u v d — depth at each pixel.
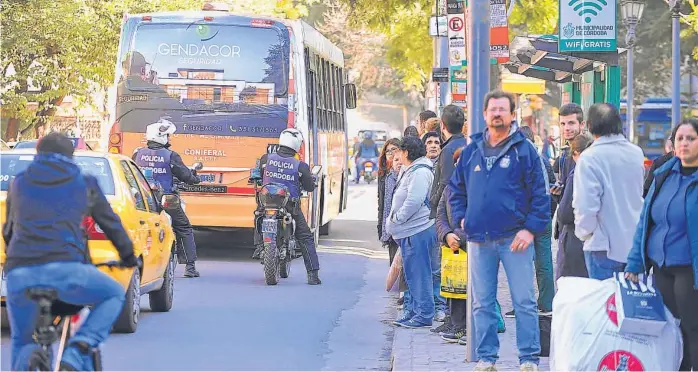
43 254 14.44
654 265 15.82
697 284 15.38
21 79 67.00
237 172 36.94
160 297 25.88
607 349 15.34
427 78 90.12
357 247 44.56
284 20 37.09
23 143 33.59
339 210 50.00
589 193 16.83
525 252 17.38
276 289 30.86
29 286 14.34
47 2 65.75
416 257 23.53
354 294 30.25
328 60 45.34
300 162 32.19
